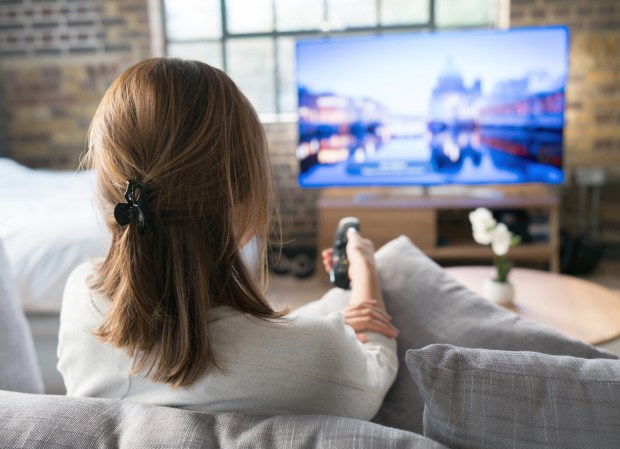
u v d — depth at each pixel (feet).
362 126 11.59
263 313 2.28
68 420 1.98
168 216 2.16
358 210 11.51
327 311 3.67
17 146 14.07
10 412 2.03
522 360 1.97
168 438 1.89
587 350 3.06
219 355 2.15
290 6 13.60
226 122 2.17
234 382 2.15
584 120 12.68
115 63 13.58
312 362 2.18
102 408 2.06
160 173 2.10
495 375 1.91
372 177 11.82
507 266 6.82
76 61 13.64
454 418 1.88
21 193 8.64
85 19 13.47
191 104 2.15
